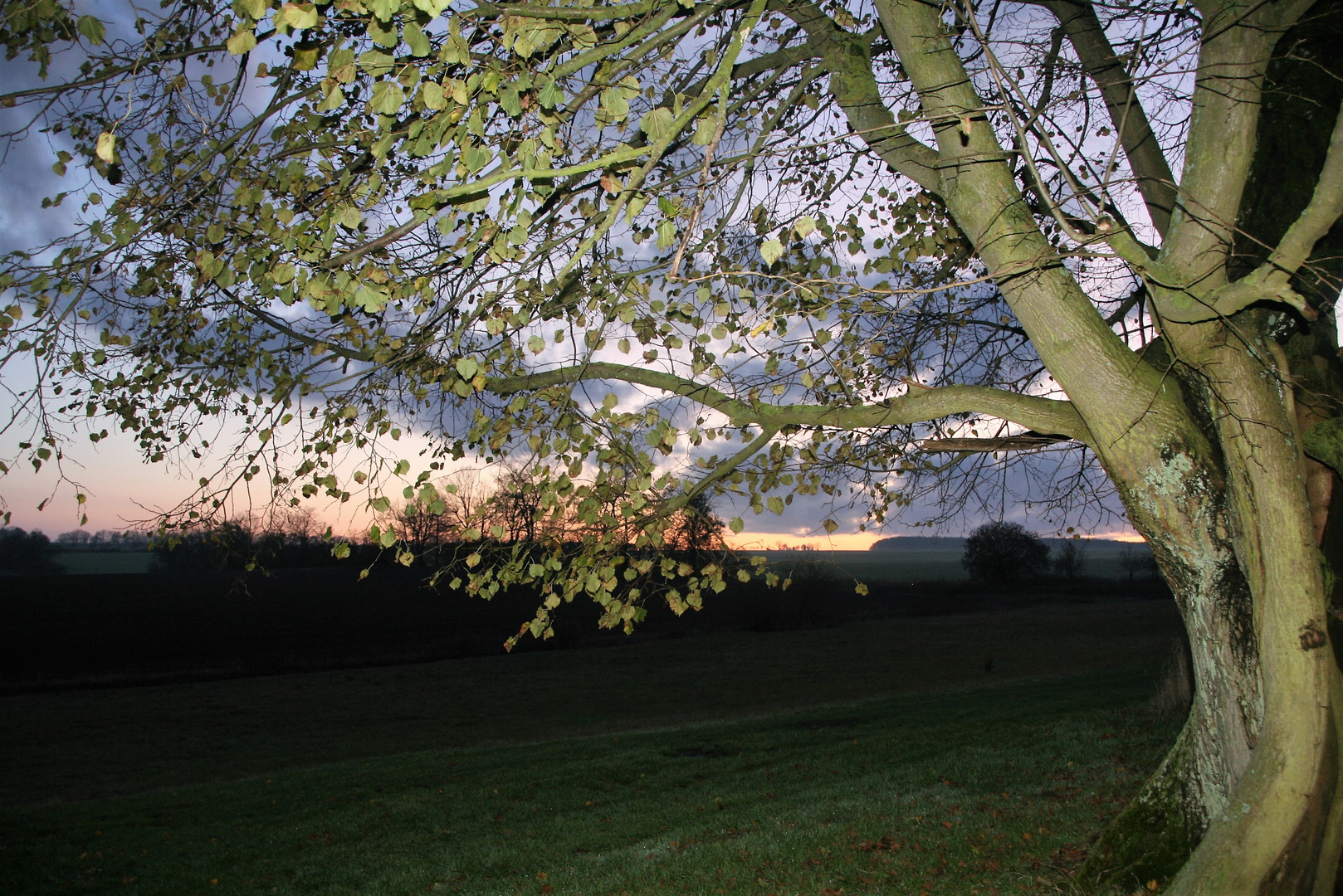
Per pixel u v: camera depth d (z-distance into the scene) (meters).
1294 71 6.00
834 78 6.77
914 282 8.80
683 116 4.11
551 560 6.09
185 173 5.46
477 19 4.62
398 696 34.59
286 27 3.82
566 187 5.90
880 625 56.09
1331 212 3.86
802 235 4.18
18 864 12.41
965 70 5.54
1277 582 4.76
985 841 8.22
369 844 12.76
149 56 5.02
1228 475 5.08
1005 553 74.44
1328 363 5.82
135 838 13.65
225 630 53.97
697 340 6.47
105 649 47.56
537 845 11.73
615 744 20.00
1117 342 5.48
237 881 11.30
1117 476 5.64
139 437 7.82
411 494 5.75
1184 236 4.82
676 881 8.64
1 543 80.44
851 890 7.37
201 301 7.09
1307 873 4.60
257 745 26.17
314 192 5.89
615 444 6.23
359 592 69.38
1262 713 4.92
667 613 59.41
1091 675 26.23
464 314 6.77
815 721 21.23
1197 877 4.81
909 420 6.36
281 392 7.48
